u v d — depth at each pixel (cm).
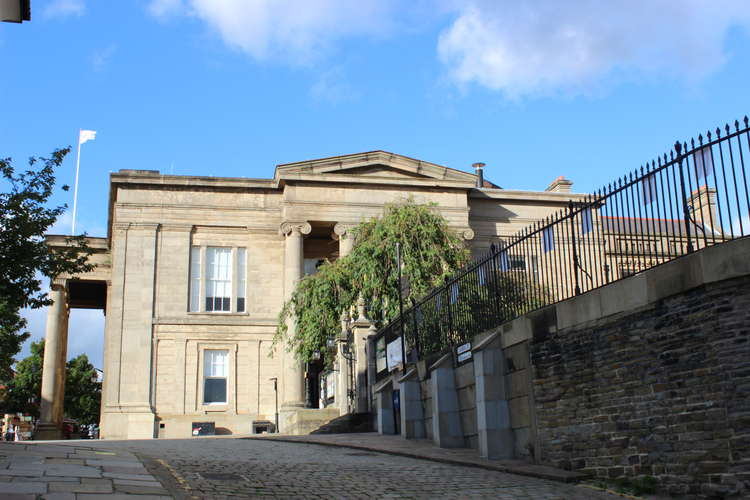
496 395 1605
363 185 4750
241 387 4491
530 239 1678
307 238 5062
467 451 1730
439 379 1875
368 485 1206
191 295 4572
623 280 1296
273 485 1163
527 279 1628
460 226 4812
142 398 4328
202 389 4434
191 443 2158
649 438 1212
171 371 4416
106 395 4444
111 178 4553
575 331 1409
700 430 1120
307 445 2059
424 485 1227
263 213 4738
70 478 1029
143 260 4519
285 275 4575
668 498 1148
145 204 4591
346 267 3562
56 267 2775
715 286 1117
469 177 5031
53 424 4700
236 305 4612
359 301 3478
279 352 4581
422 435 2114
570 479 1302
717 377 1098
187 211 4644
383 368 2672
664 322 1204
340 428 2784
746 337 1069
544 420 1470
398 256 2530
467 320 1897
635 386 1252
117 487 998
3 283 2644
